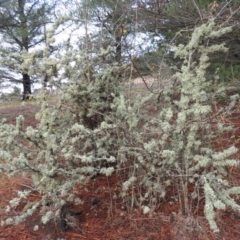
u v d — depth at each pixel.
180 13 4.09
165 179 2.54
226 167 2.75
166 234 2.19
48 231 2.24
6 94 4.41
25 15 8.68
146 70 4.27
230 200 1.92
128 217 2.37
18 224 2.30
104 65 2.93
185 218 2.25
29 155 2.29
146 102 2.78
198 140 2.36
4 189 2.92
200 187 2.37
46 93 2.44
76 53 2.71
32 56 2.25
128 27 4.18
